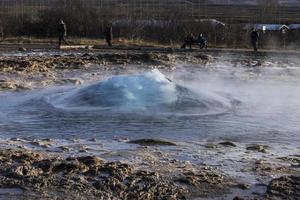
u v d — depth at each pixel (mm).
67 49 29594
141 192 7195
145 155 8930
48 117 12352
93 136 10586
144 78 14250
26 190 7238
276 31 34562
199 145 9898
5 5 53031
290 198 7039
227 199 7055
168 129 11297
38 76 18875
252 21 40812
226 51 30219
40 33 36625
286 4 67500
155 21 35750
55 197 7020
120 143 9945
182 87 14266
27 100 14289
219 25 35094
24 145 9633
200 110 13148
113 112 12805
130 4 54500
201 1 67000
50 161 8242
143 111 12898
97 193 7164
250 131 11234
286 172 8086
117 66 22594
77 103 13688
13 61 21516
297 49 32781
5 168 8023
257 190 7363
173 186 7406
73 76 19297
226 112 13133
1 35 35438
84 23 36719
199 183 7559
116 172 7828
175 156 8969
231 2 69125
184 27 35000
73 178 7637
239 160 8758
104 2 55562
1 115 12539
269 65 24266
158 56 24781
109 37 31438
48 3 49781
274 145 10055
